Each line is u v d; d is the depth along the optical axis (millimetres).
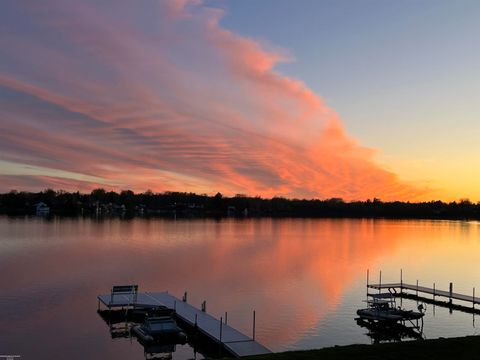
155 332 37156
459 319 50250
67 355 34594
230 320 44938
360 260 93125
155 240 127250
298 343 38750
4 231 144875
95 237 131750
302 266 82875
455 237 154750
